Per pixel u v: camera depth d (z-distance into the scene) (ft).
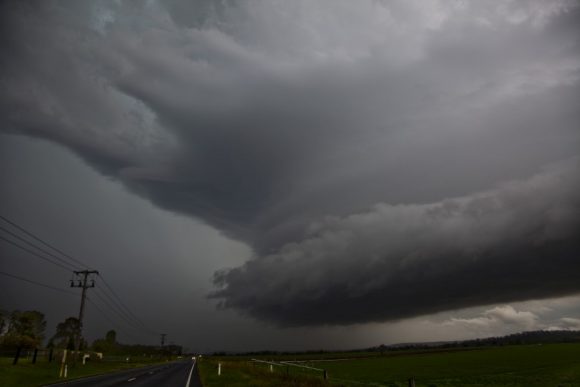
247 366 187.83
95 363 232.94
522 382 176.45
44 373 138.31
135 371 175.42
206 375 134.41
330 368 292.40
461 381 186.70
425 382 185.06
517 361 313.12
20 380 111.55
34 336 213.66
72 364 182.91
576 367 239.30
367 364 345.72
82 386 97.50
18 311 219.00
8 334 209.67
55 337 415.23
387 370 265.95
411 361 376.89
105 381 113.91
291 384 88.48
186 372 158.10
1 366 135.74
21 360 180.55
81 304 186.50
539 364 275.39
